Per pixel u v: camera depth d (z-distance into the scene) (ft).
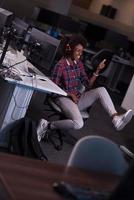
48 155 12.98
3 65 11.89
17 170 5.38
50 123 13.57
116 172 6.56
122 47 29.40
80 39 13.56
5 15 13.79
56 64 13.41
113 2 32.07
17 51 14.11
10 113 11.50
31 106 13.55
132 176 4.19
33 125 11.59
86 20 30.91
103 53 23.50
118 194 4.24
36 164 5.77
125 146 17.40
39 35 13.00
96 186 5.64
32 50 13.12
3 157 5.65
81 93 14.25
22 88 11.31
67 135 15.51
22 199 4.72
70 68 13.64
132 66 28.78
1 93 11.46
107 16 31.32
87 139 6.36
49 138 14.08
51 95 13.65
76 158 6.16
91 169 6.30
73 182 5.55
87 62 25.25
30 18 26.50
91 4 31.78
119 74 28.78
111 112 14.39
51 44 12.57
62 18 26.86
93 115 20.61
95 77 14.64
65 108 13.35
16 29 14.24
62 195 5.10
